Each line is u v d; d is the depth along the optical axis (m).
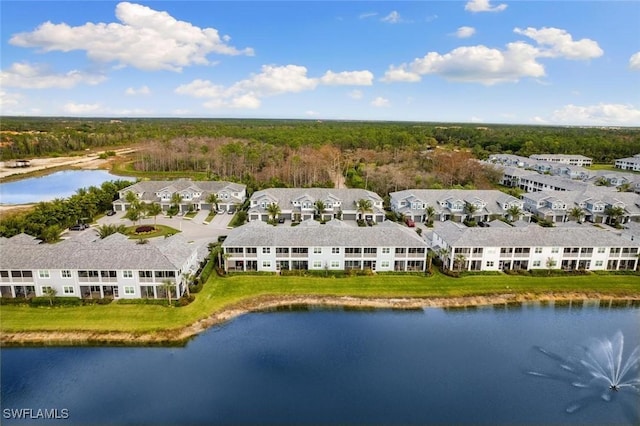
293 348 50.62
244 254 69.38
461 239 71.25
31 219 82.94
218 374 45.62
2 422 38.47
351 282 66.81
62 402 41.06
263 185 131.25
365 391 43.16
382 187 129.00
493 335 54.25
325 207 100.62
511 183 147.25
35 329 52.09
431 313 59.41
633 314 60.41
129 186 113.44
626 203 106.62
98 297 59.06
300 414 39.62
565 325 57.12
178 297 59.47
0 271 58.03
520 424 39.00
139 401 41.16
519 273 70.75
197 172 165.38
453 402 41.81
